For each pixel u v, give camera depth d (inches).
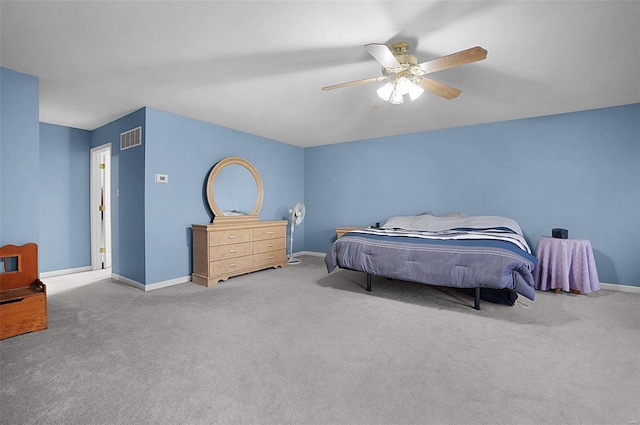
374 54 74.7
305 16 71.6
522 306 114.5
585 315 104.5
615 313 106.3
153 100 128.3
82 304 116.1
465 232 140.1
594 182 140.6
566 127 146.0
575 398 59.7
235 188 175.3
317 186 231.0
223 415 55.2
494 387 63.4
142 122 137.2
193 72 101.6
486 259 104.9
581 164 143.2
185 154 152.2
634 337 86.7
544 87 114.7
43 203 162.1
